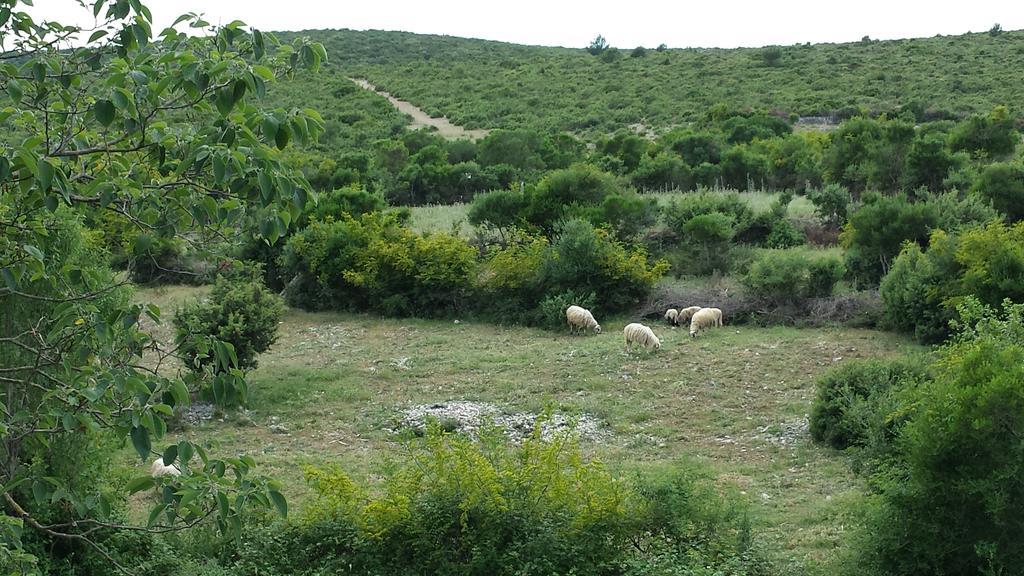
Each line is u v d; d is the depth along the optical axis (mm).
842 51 89312
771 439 13703
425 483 8711
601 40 113125
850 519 8719
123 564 8219
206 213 4180
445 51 116438
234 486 4129
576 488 8570
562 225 25859
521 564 7938
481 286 24062
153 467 11703
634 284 23234
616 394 16422
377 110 72562
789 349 18812
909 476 7785
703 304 22234
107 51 3936
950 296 18375
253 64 3854
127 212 4277
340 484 8875
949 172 30906
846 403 13141
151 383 4121
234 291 17766
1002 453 7207
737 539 8531
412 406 16062
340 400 16609
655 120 67062
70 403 3953
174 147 4242
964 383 7535
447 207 39156
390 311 24578
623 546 8289
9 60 4117
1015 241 18016
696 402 15797
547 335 21688
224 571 8125
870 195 28016
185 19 3910
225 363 4148
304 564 8461
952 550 7395
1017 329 8297
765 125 54312
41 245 4355
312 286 26188
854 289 22297
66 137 4203
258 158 3811
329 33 122750
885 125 34875
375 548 8367
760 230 28578
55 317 4246
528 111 76062
